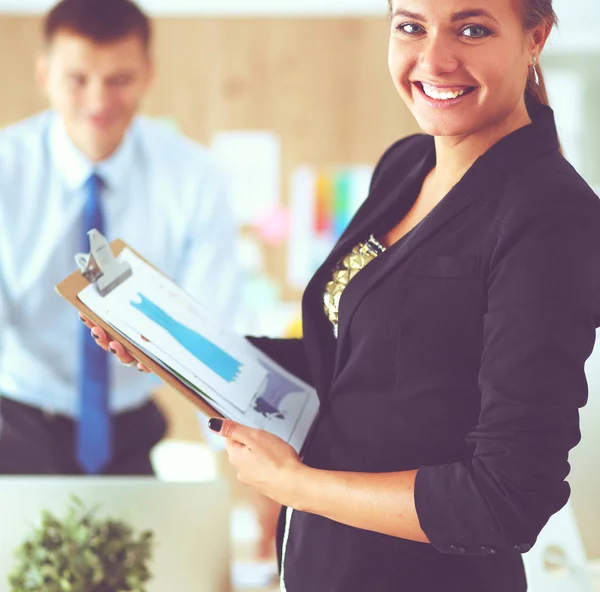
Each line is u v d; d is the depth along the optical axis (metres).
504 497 1.03
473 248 1.11
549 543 1.72
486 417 1.06
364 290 1.18
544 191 1.08
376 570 1.19
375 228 1.30
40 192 2.70
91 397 2.64
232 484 4.79
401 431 1.16
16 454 2.69
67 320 2.70
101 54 2.51
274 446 1.19
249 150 5.42
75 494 1.88
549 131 1.17
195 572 1.85
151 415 2.80
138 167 2.78
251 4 5.31
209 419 1.22
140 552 1.73
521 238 1.07
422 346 1.14
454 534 1.08
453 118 1.16
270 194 5.46
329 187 5.45
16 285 2.69
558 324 1.03
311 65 5.36
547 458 1.03
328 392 1.28
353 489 1.12
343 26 5.34
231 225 2.88
